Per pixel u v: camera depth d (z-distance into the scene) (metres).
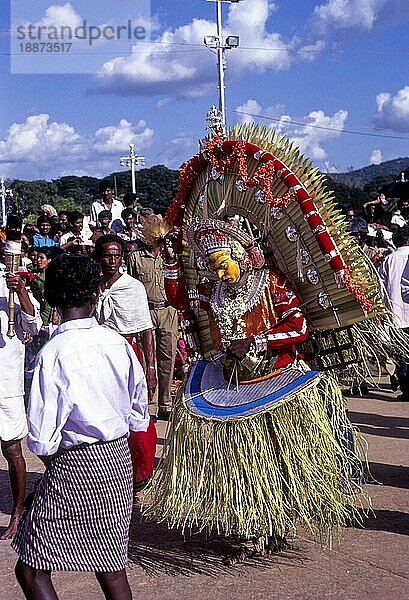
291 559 5.03
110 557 3.54
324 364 5.20
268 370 5.12
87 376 3.54
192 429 5.04
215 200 5.55
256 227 5.30
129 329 6.44
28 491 6.62
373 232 11.42
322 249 4.89
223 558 5.07
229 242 5.17
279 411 4.84
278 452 4.86
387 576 4.73
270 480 4.81
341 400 5.11
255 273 5.15
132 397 3.79
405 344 5.04
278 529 4.89
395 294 8.57
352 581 4.67
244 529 4.81
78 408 3.50
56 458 3.56
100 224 12.48
